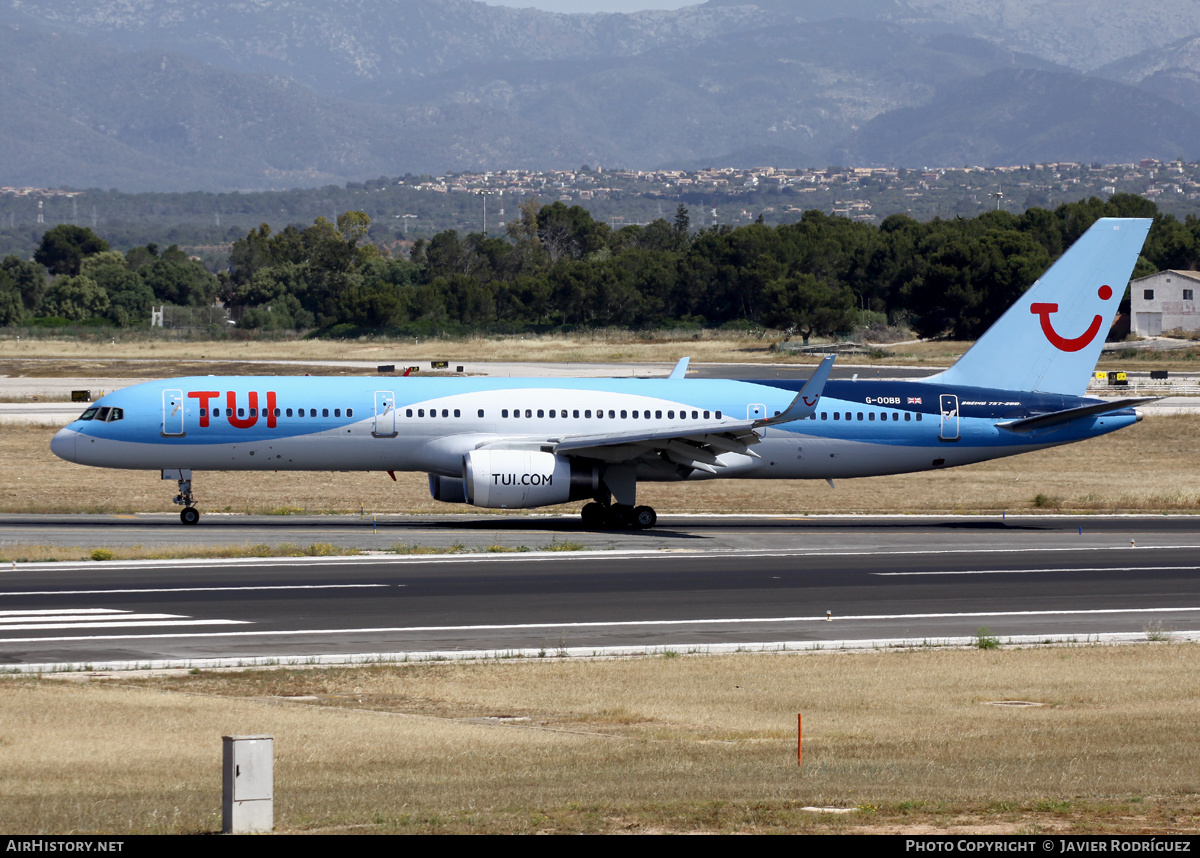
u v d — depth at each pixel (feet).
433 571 476.54
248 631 363.35
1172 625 396.78
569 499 602.44
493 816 182.60
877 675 315.17
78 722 249.55
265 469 608.19
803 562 516.32
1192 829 177.47
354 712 269.64
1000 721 266.77
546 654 338.75
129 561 485.97
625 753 234.17
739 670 319.68
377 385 616.39
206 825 178.81
